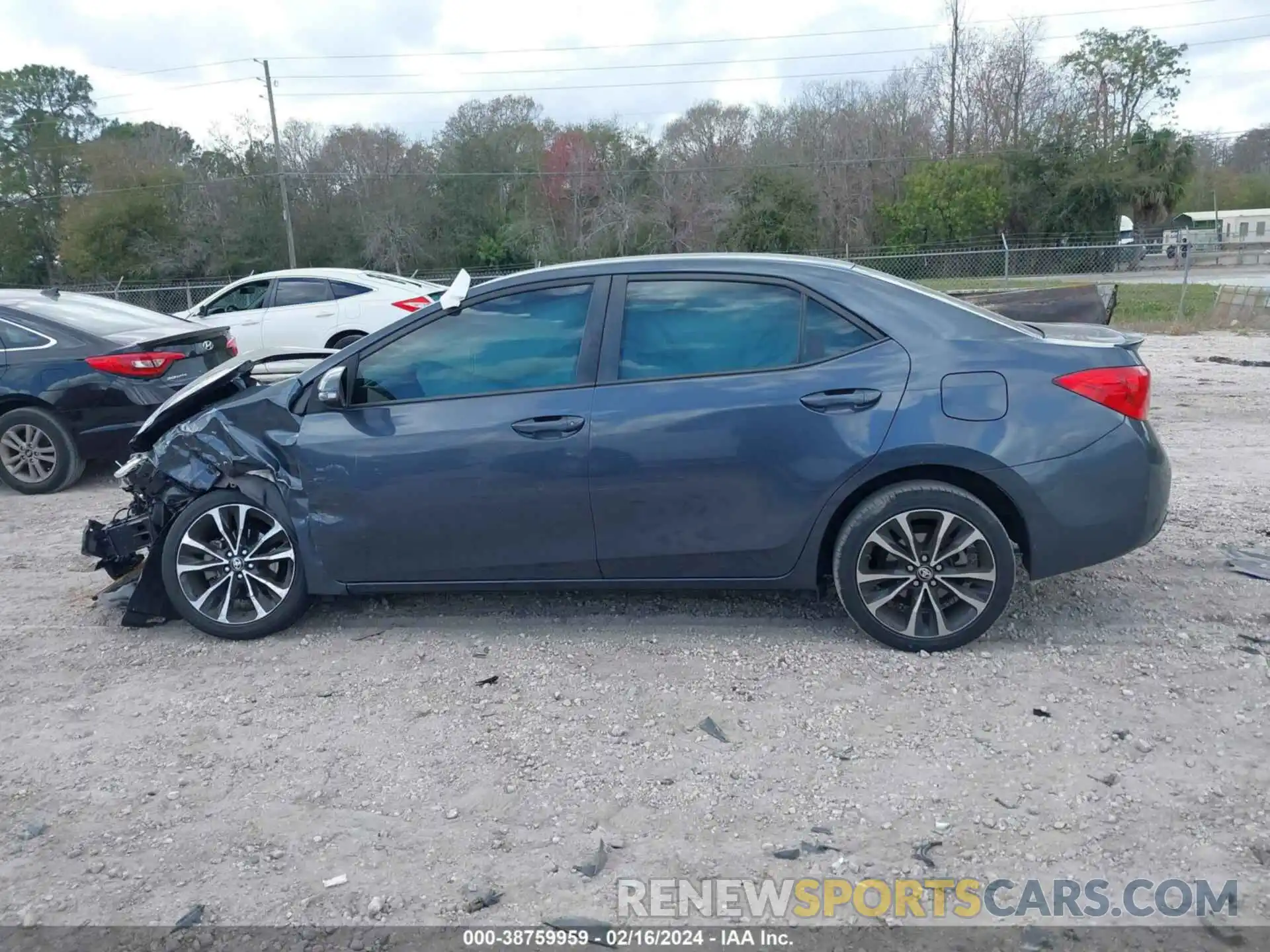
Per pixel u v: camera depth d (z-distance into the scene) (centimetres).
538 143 5094
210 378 505
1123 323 1919
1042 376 414
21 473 805
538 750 373
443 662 449
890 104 5281
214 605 485
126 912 295
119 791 358
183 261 4681
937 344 422
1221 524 599
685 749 368
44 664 467
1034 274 3253
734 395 425
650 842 318
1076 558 419
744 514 429
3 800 354
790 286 434
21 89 5172
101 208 4603
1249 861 297
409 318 461
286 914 291
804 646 446
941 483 420
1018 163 4894
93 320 823
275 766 370
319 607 520
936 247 4666
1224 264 3975
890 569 430
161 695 431
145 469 487
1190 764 345
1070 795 331
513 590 461
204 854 320
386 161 4950
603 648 455
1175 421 941
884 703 393
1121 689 397
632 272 446
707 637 461
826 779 346
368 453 451
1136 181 4809
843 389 418
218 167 4972
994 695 396
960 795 333
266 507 471
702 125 5112
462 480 443
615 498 434
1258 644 432
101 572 600
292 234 4291
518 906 292
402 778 359
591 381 439
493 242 4847
